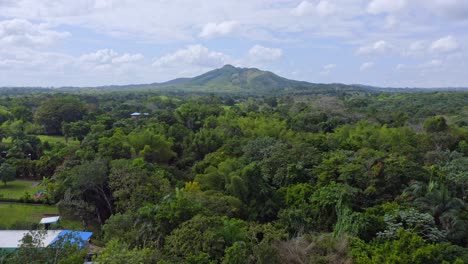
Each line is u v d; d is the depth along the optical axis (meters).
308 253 23.31
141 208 29.70
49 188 41.56
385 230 25.91
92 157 46.91
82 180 37.84
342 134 59.88
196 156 55.31
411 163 35.88
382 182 33.94
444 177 34.91
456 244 25.66
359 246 23.69
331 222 30.81
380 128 60.47
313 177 38.38
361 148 47.44
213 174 40.78
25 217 37.75
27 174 54.41
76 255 20.25
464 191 33.97
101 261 21.61
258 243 24.66
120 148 49.22
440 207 28.20
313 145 50.16
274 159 42.03
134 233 27.36
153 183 36.84
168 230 27.14
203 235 24.19
